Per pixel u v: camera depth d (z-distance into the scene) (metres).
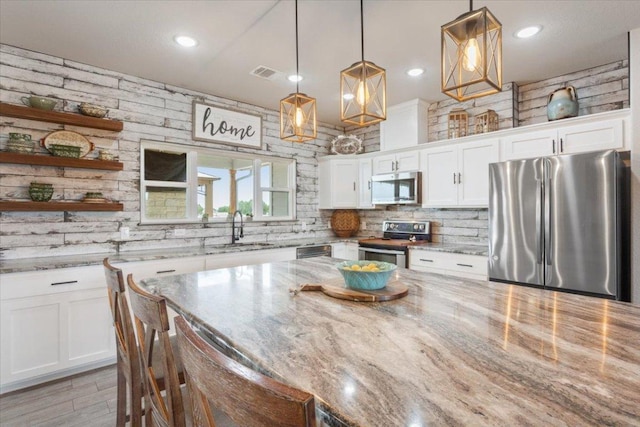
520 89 3.63
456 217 4.06
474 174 3.55
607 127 2.73
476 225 3.88
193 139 3.73
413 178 4.01
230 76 3.36
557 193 2.59
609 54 2.91
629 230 2.56
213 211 4.00
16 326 2.31
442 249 3.49
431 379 0.77
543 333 1.06
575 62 3.06
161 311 0.96
